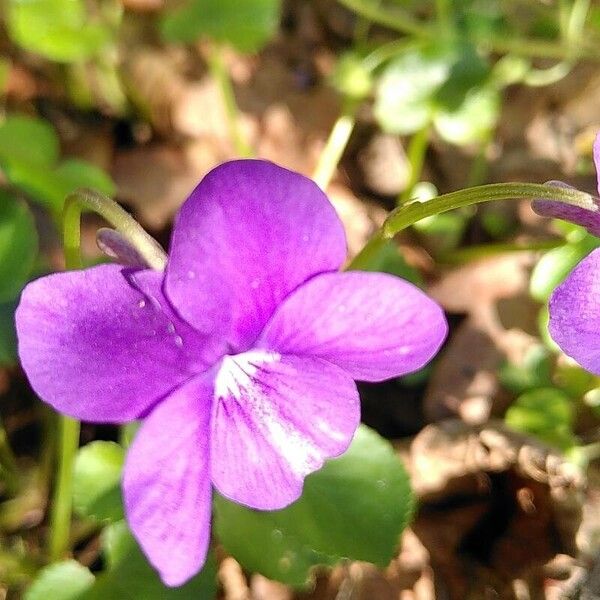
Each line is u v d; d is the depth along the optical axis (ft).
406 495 0.17
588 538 0.21
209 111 0.30
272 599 0.20
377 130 0.30
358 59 0.29
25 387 0.22
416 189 0.28
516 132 0.31
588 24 0.31
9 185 0.24
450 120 0.26
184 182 0.28
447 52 0.26
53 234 0.24
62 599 0.16
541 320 0.23
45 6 0.25
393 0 0.33
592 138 0.30
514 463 0.22
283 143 0.30
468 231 0.28
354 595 0.21
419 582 0.21
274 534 0.17
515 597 0.21
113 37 0.29
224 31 0.24
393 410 0.24
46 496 0.21
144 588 0.16
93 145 0.29
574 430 0.23
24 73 0.30
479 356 0.25
